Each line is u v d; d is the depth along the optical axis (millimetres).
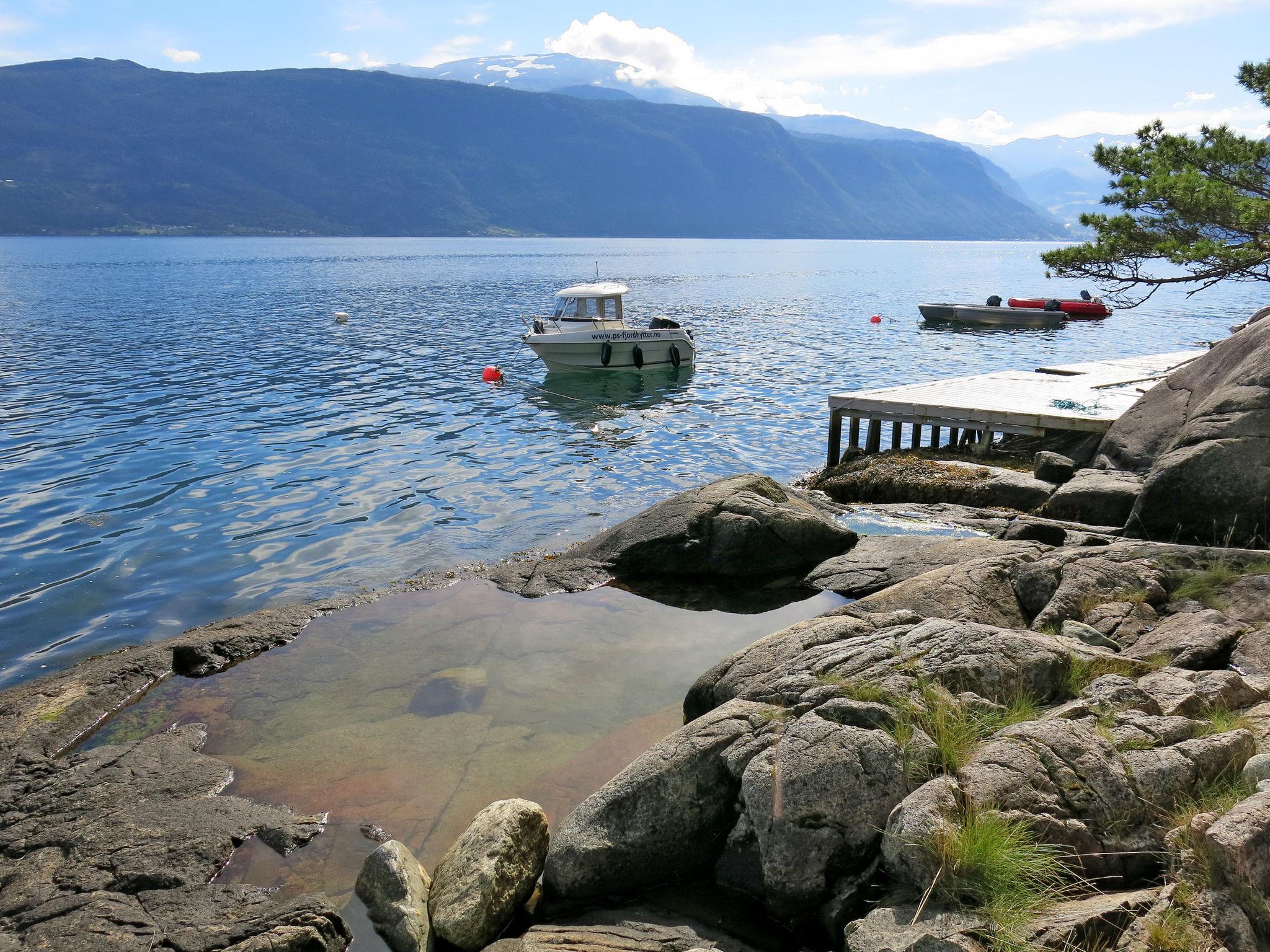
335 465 17312
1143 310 55875
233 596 10867
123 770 6578
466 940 4797
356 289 70125
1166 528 9680
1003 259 183500
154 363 30375
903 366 31172
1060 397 16328
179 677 8477
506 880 5020
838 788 4695
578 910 5047
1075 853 4293
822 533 11117
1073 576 7730
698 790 5184
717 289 75375
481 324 44562
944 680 5590
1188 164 15281
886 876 4453
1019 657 5797
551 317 31172
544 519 14141
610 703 7789
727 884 5023
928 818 4246
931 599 7488
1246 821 3795
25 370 28344
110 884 5234
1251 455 9312
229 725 7508
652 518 11477
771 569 11031
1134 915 3768
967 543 10023
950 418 15664
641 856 5102
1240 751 4758
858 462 15820
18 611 10398
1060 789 4539
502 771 6691
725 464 18094
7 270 97688
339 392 25406
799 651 6391
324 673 8492
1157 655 6379
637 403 24672
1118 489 11172
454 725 7438
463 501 15141
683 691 8000
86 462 17141
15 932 4762
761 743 5156
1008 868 4020
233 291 67250
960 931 3762
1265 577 7336
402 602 10367
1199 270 15344
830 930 4441
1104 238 15914
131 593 10953
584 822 5207
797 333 41625
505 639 9258
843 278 98375
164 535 13086
